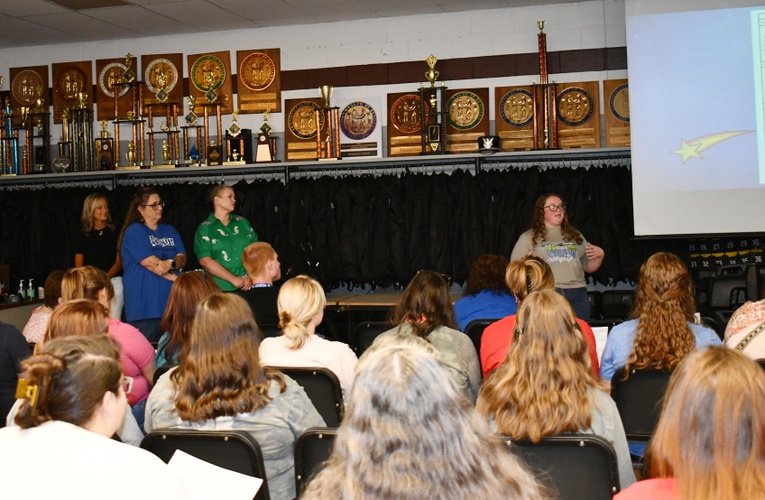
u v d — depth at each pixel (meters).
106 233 5.95
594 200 5.93
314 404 2.75
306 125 6.68
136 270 5.22
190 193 6.58
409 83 6.52
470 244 6.06
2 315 5.84
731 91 5.62
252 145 6.75
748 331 2.90
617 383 2.79
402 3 6.10
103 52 7.04
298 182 6.37
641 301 2.88
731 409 1.20
